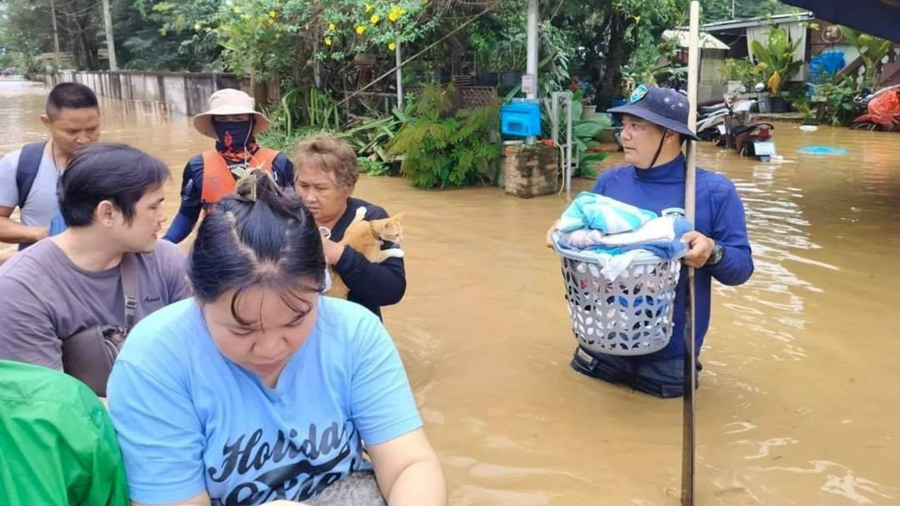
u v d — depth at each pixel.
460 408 3.67
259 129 3.96
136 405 1.64
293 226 1.47
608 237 3.24
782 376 3.96
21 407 1.50
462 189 9.17
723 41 22.22
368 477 1.85
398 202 8.44
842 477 3.06
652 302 3.20
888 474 3.08
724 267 3.45
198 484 1.68
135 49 31.23
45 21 45.69
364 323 1.81
